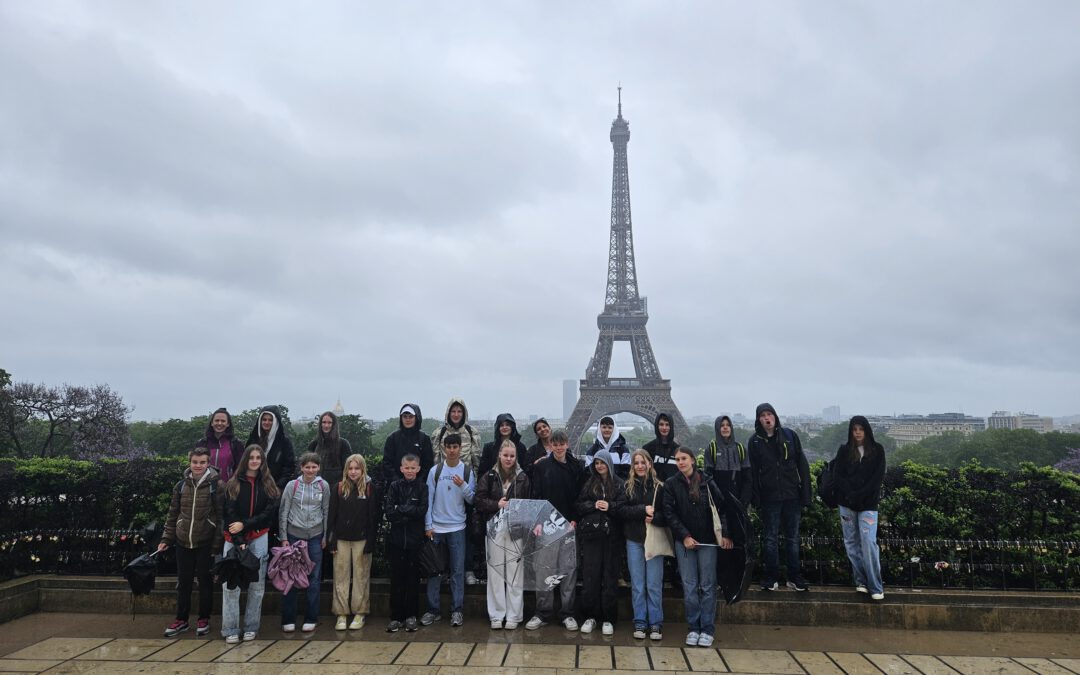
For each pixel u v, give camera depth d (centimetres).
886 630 977
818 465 1232
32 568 1161
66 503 1184
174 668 820
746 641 923
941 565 1055
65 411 5144
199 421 7869
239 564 908
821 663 835
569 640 927
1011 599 994
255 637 948
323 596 1092
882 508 1122
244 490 959
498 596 984
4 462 1293
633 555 951
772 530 1041
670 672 801
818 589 1028
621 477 1113
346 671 808
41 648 902
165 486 1198
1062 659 854
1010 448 9825
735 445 1070
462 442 1135
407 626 969
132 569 929
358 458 1005
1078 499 1076
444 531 991
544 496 1030
